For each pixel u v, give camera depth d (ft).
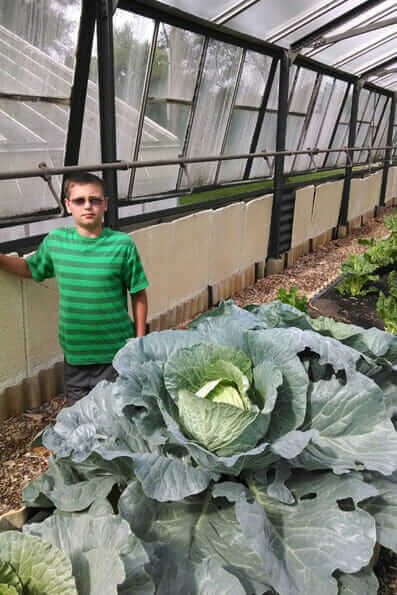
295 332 6.52
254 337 6.57
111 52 12.62
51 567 3.82
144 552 4.28
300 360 6.67
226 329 6.73
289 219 26.14
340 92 29.94
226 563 5.04
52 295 12.34
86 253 9.30
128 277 9.78
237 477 6.06
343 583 5.11
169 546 5.08
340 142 34.19
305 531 5.22
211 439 5.41
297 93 24.94
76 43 12.36
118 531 4.43
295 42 21.39
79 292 9.43
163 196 17.88
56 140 13.34
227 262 20.83
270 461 5.72
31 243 12.34
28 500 6.07
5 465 10.54
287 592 4.58
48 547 3.86
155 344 6.70
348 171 32.78
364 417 6.04
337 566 4.83
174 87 16.31
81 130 13.79
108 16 12.21
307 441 5.49
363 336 7.89
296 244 27.32
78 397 10.52
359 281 21.18
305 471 5.99
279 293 16.58
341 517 5.22
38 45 11.60
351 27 22.38
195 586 4.43
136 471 5.20
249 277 22.91
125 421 6.13
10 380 11.88
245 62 19.44
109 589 3.70
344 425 6.08
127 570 4.14
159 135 16.79
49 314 12.40
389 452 5.67
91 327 9.68
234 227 20.75
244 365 6.13
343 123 32.86
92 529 4.50
